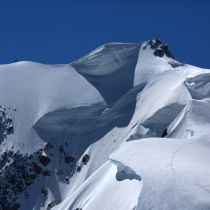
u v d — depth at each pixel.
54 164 108.38
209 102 82.44
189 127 74.56
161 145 65.00
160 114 100.88
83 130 111.00
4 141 111.19
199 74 101.38
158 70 115.00
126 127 106.88
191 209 53.16
